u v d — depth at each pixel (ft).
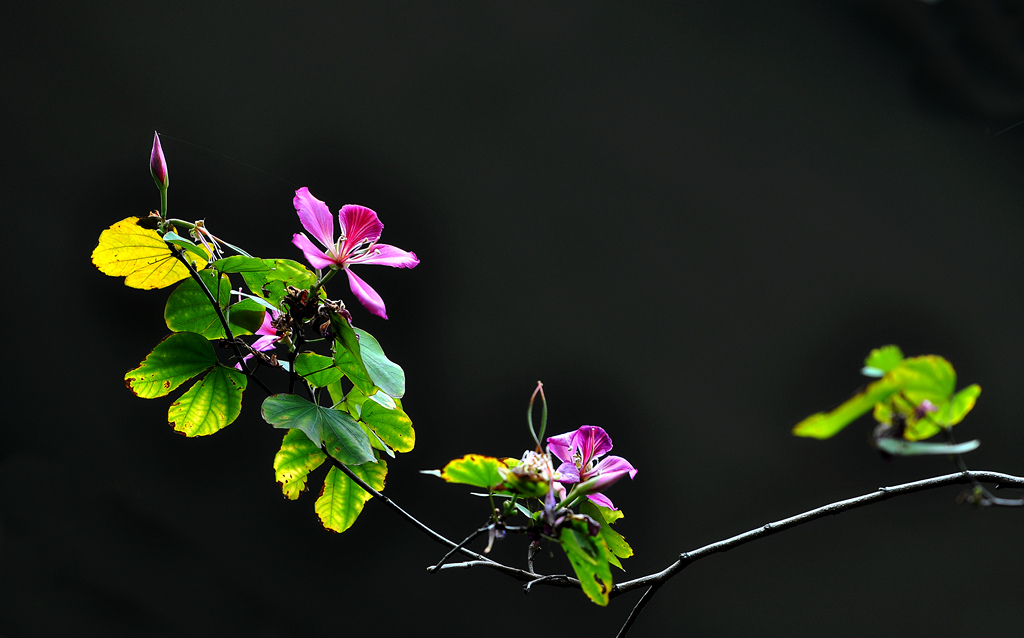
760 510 47.09
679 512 46.83
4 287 42.47
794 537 46.70
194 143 45.01
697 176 50.39
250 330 16.01
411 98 47.98
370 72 47.47
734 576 45.96
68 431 42.52
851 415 15.19
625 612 45.16
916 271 48.98
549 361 48.21
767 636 45.14
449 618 44.29
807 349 48.65
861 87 49.55
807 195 49.96
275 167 45.96
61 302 43.29
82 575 40.52
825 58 49.57
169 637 41.09
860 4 48.34
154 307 44.42
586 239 49.85
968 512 46.39
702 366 48.78
